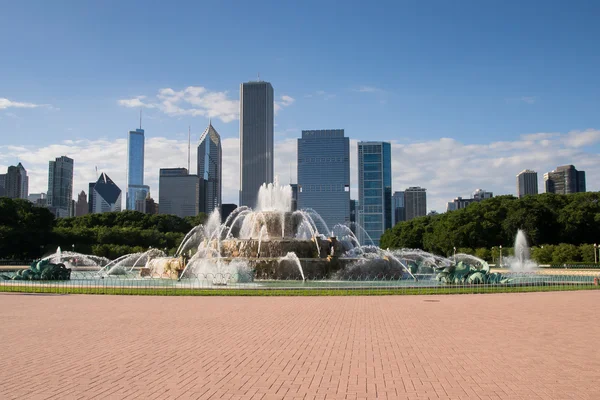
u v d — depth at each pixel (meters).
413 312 32.88
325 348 21.28
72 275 78.44
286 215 77.50
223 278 57.41
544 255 112.38
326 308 35.12
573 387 15.35
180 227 185.88
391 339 23.25
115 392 14.96
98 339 23.31
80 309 34.38
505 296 43.97
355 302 39.00
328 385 15.62
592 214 129.12
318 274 61.62
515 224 131.88
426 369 17.62
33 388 15.39
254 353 20.31
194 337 23.84
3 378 16.55
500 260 114.19
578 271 87.06
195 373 17.17
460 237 138.88
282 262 61.41
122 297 42.84
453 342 22.48
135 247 135.88
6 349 21.09
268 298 42.09
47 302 38.81
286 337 23.83
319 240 68.69
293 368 17.83
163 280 62.66
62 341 22.84
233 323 28.14
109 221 178.00
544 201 140.62
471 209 148.88
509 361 18.80
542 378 16.39
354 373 17.09
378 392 14.88
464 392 14.88
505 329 25.88
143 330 25.77
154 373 17.17
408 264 72.25
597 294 45.66
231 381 16.14
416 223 185.62
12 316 30.83
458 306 36.22
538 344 21.94
